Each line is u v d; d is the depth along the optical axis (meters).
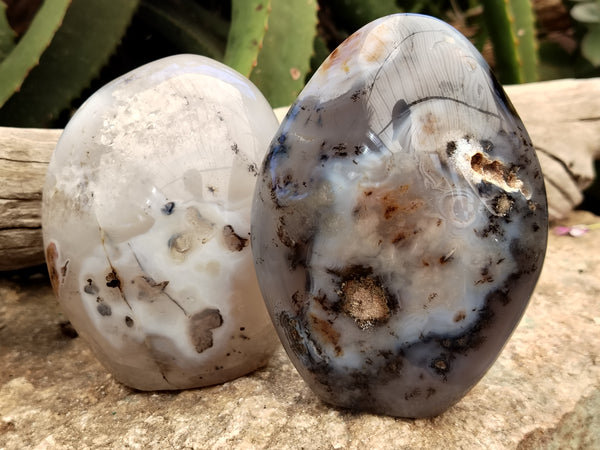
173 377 0.17
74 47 0.32
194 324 0.16
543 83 0.33
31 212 0.24
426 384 0.14
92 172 0.16
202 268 0.16
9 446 0.16
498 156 0.14
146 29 0.38
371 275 0.14
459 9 0.40
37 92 0.33
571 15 0.39
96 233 0.16
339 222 0.14
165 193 0.16
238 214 0.16
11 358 0.21
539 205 0.14
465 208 0.13
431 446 0.14
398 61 0.14
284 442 0.15
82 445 0.16
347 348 0.14
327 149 0.14
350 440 0.15
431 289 0.14
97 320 0.17
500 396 0.17
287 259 0.14
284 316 0.15
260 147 0.17
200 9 0.37
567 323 0.22
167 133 0.16
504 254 0.14
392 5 0.38
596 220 0.33
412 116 0.13
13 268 0.26
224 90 0.17
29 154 0.24
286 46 0.30
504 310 0.14
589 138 0.32
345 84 0.14
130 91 0.17
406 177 0.13
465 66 0.14
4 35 0.32
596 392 0.18
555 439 0.16
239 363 0.17
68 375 0.20
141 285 0.16
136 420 0.16
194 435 0.15
